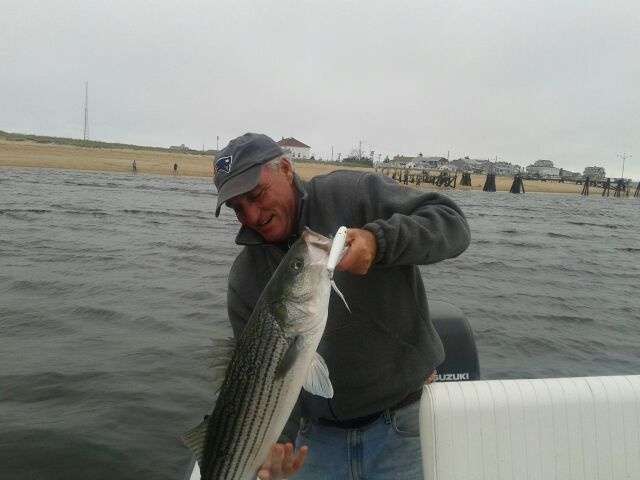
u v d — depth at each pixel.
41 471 2.23
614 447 1.28
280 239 1.41
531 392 1.28
